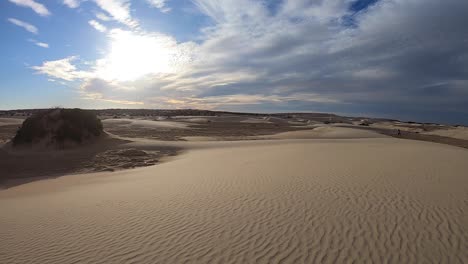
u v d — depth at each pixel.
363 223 6.57
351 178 10.73
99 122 31.09
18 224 7.68
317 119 132.75
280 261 5.20
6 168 19.48
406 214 7.02
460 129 57.59
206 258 5.39
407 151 18.52
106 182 13.99
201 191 9.95
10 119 68.50
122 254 5.68
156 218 7.53
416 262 5.05
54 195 11.50
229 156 20.11
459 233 6.01
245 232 6.39
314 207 7.70
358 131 47.94
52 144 26.20
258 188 9.86
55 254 5.82
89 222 7.50
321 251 5.46
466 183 9.70
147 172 15.98
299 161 15.55
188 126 63.69
